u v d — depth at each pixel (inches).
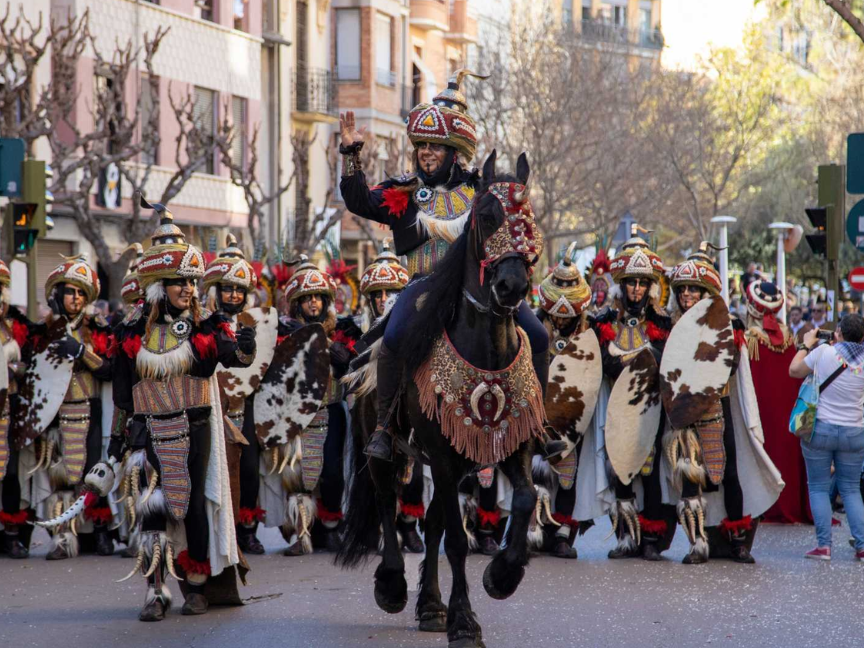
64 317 561.0
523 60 1962.4
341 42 2049.7
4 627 420.8
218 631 413.4
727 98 2219.5
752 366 668.1
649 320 553.6
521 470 374.3
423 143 419.2
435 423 373.1
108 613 442.0
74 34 1160.8
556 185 1930.4
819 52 2308.1
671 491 546.6
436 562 418.6
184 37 1600.6
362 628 418.0
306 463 571.2
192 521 429.7
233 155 1718.8
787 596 465.7
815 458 556.7
